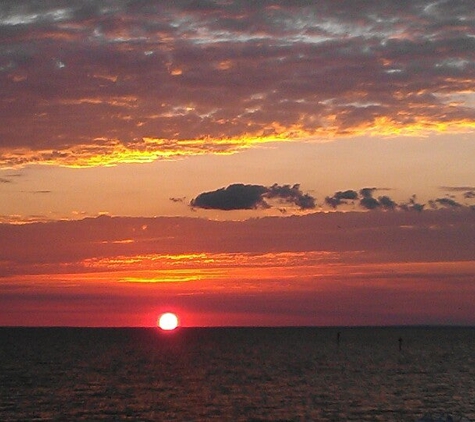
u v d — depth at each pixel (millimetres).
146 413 79125
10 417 76062
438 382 110000
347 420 74562
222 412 79812
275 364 145250
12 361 149625
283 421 74062
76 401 87688
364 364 145375
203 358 163375
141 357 166250
